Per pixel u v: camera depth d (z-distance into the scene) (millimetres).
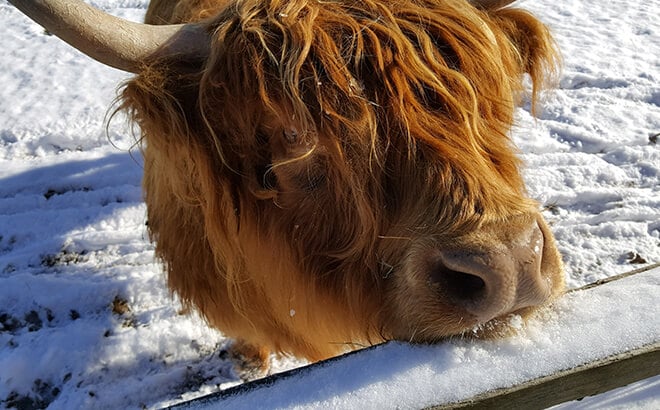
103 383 1298
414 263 707
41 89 2246
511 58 870
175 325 1409
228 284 953
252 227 874
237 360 1352
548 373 674
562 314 731
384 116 703
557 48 1270
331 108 696
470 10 787
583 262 1548
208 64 756
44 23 683
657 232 1636
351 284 823
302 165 772
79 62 2457
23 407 1257
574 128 1987
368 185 734
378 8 745
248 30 732
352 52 706
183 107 778
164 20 1221
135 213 1733
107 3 2961
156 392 1291
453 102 698
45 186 1805
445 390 660
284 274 889
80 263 1579
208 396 680
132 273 1540
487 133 739
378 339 859
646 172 1823
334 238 820
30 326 1418
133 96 765
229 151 810
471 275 675
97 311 1454
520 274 653
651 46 2510
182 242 1049
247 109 746
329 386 670
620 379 710
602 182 1786
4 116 2070
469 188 672
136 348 1360
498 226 662
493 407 667
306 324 946
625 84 2234
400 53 700
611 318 722
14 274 1538
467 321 683
